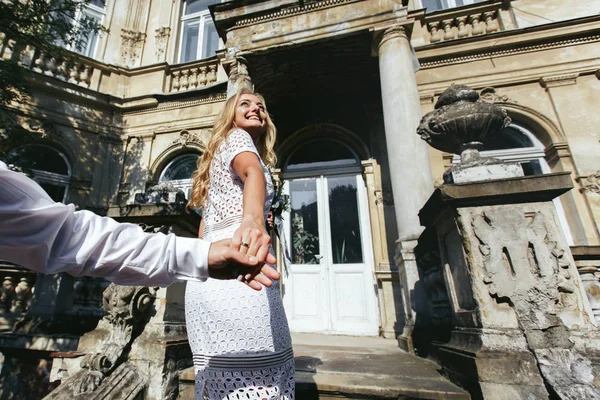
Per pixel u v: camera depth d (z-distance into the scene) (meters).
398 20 4.52
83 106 7.11
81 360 2.07
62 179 6.63
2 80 4.58
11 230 0.52
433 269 2.71
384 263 5.48
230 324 0.99
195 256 0.60
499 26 6.07
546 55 5.64
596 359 1.52
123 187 6.88
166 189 2.71
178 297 2.45
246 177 0.97
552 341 1.59
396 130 4.00
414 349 2.96
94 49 7.98
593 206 4.71
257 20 5.07
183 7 8.81
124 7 8.38
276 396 0.96
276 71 5.52
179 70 7.71
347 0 4.77
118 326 2.16
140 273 0.60
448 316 2.45
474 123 2.25
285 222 6.28
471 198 1.87
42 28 5.00
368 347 3.61
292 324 5.73
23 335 3.47
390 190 5.85
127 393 1.88
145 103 7.35
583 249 2.55
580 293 1.66
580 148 5.04
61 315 3.54
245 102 1.38
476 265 1.79
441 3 6.90
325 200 6.42
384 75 4.36
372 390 1.82
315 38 4.76
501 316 1.69
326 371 2.21
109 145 7.13
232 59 5.00
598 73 5.34
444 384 1.87
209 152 1.40
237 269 0.62
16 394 3.33
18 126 5.25
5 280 4.33
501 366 1.57
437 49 6.03
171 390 2.04
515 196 1.85
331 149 6.75
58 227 0.55
